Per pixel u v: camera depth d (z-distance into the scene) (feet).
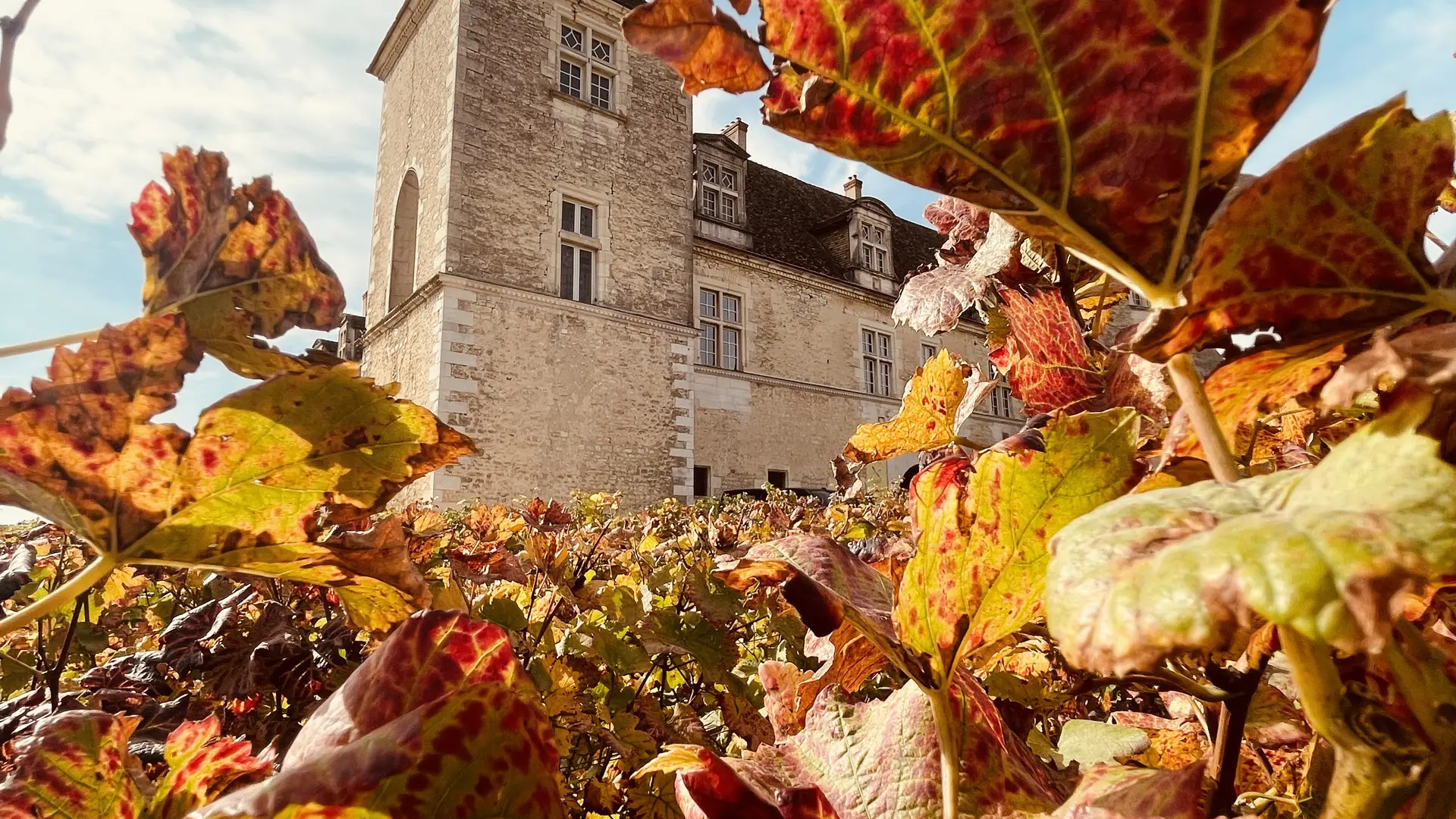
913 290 3.54
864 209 69.10
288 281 2.31
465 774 1.47
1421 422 0.88
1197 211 1.33
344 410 2.09
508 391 43.62
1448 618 1.67
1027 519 1.47
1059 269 2.98
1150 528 0.97
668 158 53.36
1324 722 1.01
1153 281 1.37
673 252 52.54
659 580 6.14
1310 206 1.23
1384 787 0.96
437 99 47.26
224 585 6.18
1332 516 0.82
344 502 2.26
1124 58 1.26
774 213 69.26
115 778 1.94
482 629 1.87
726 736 5.07
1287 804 1.69
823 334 63.93
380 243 56.34
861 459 3.60
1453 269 1.29
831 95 1.37
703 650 4.94
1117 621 0.85
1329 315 1.30
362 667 1.91
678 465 50.06
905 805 1.81
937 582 1.55
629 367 48.78
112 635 6.66
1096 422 1.43
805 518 13.00
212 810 1.35
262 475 2.13
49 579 6.24
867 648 2.17
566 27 50.31
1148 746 2.43
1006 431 68.85
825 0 1.30
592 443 46.37
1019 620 1.55
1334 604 0.72
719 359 57.88
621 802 4.09
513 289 44.29
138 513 2.06
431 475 40.37
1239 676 1.62
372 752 1.44
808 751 2.05
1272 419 2.62
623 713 4.69
